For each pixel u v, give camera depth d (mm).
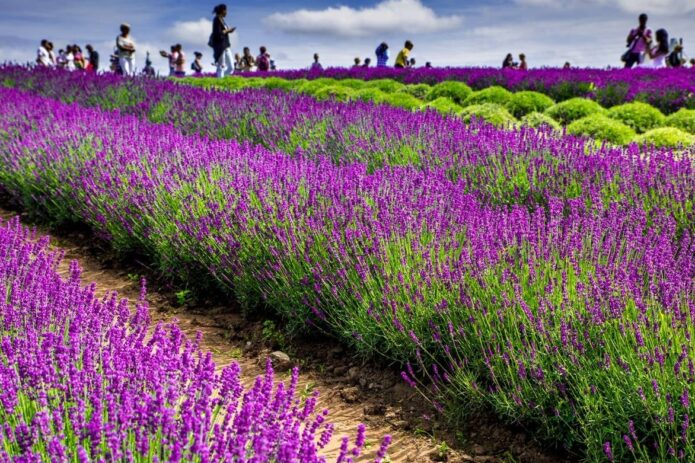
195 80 22297
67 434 2250
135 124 8516
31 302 3264
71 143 7301
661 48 22672
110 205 5906
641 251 3953
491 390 3291
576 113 13070
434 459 3113
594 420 2883
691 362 2740
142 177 5758
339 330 4250
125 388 2408
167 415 2082
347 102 10281
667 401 2762
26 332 2949
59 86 14148
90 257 6125
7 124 8734
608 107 16906
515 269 3820
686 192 5484
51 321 3277
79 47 26672
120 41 20359
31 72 17047
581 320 3295
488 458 3117
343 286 4223
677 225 5238
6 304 3332
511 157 6668
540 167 6375
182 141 7137
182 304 5070
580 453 3068
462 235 4391
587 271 3613
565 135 7293
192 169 5820
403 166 6125
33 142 7504
